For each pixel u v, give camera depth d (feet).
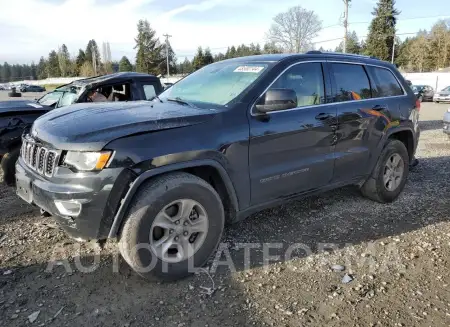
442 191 17.95
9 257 11.34
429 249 12.09
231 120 10.80
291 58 12.69
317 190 13.41
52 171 9.50
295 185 12.50
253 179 11.34
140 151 9.28
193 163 10.00
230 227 13.55
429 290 9.87
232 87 11.98
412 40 247.91
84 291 9.75
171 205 9.98
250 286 10.03
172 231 10.06
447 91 94.94
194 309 9.11
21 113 18.22
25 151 11.35
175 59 270.26
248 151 11.05
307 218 14.51
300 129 12.17
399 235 13.15
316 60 13.37
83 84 21.98
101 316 8.82
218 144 10.40
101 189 8.96
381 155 15.43
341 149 13.67
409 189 18.29
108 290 9.80
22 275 10.41
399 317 8.82
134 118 9.96
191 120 10.23
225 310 9.08
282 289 9.92
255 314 8.93
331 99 13.44
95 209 9.05
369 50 229.04
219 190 11.28
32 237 12.64
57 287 9.89
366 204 16.06
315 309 9.12
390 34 216.95
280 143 11.75
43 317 8.74
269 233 13.17
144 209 9.38
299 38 156.56
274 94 11.07
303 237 12.92
